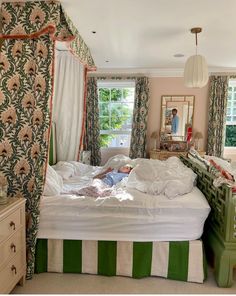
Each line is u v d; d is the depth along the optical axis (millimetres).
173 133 5105
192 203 2045
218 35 2914
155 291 1953
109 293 1926
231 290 1970
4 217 1605
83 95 3508
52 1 1929
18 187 2023
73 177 3129
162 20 2482
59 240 2143
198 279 2047
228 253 1937
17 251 1822
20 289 1941
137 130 5066
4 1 1930
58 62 3281
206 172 2379
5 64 1964
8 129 2000
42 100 1954
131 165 3053
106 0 2055
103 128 5336
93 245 2141
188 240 2064
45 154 1980
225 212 1932
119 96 5273
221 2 2098
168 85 5055
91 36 2955
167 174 2350
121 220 2074
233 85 5008
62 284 2021
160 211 2053
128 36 2971
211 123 4902
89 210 2098
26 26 1935
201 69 2656
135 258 2104
